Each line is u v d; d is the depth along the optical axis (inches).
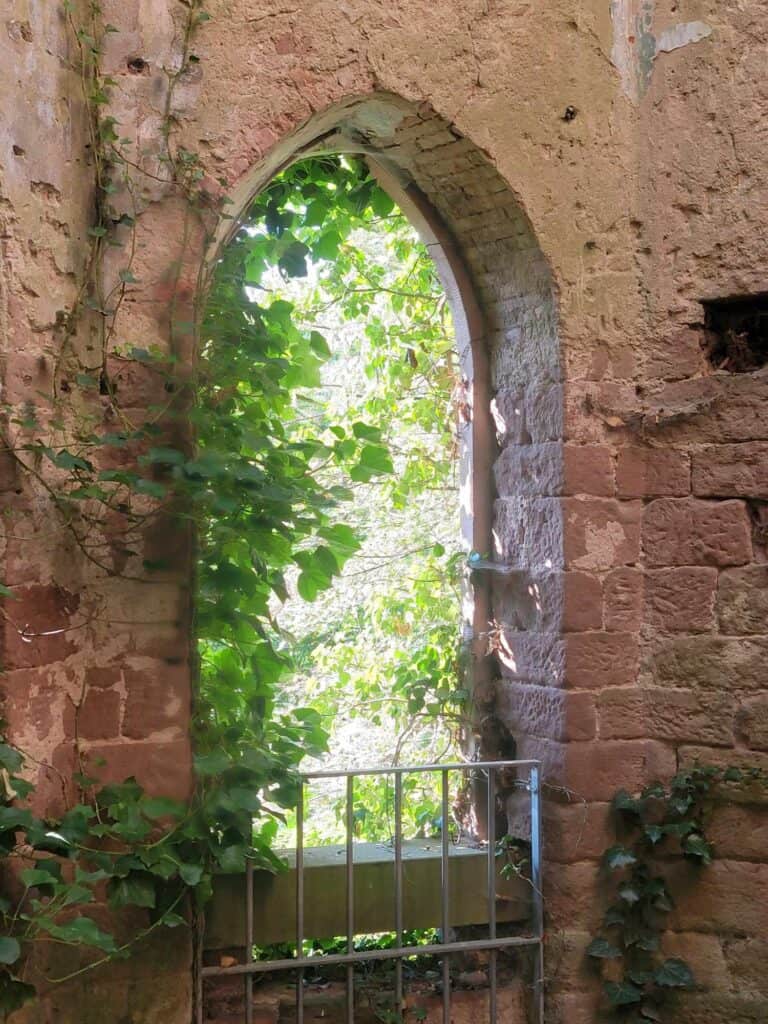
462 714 195.2
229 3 163.0
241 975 169.0
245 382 169.6
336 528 165.8
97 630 155.7
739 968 172.6
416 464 237.5
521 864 183.3
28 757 145.3
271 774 162.1
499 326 193.3
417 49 170.9
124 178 157.3
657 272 179.3
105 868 147.3
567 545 176.2
